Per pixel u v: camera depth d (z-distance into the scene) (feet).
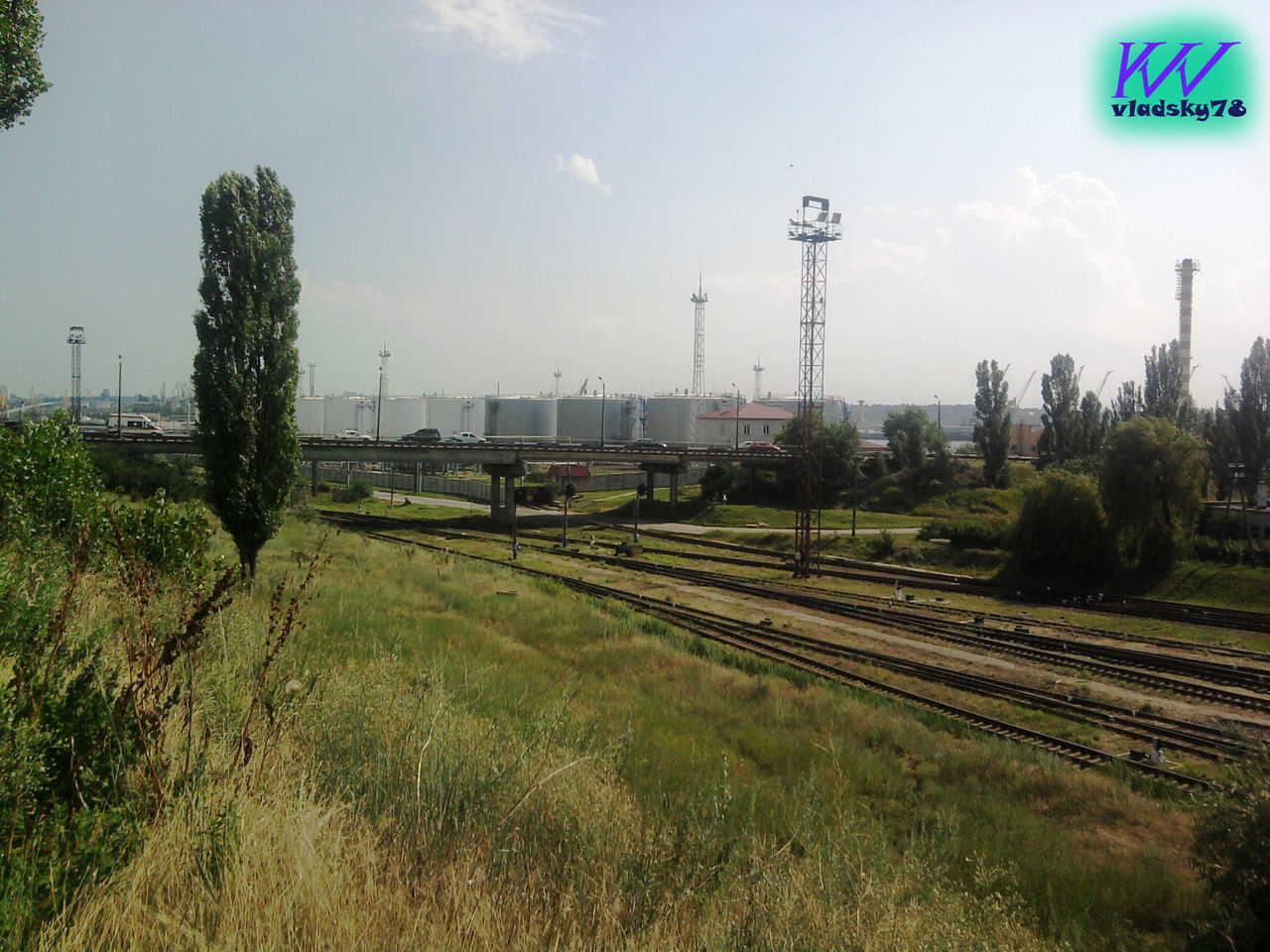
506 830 19.93
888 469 269.85
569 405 401.70
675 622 97.45
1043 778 47.34
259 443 81.71
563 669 61.87
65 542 34.55
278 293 81.87
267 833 15.64
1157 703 68.85
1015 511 221.25
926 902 21.49
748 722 54.08
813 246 165.37
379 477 386.73
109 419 254.88
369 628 59.77
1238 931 30.42
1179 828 42.06
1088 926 31.53
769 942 16.80
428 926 14.25
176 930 13.00
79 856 14.14
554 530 215.92
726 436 331.36
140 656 17.38
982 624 104.12
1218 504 167.63
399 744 22.75
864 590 135.23
